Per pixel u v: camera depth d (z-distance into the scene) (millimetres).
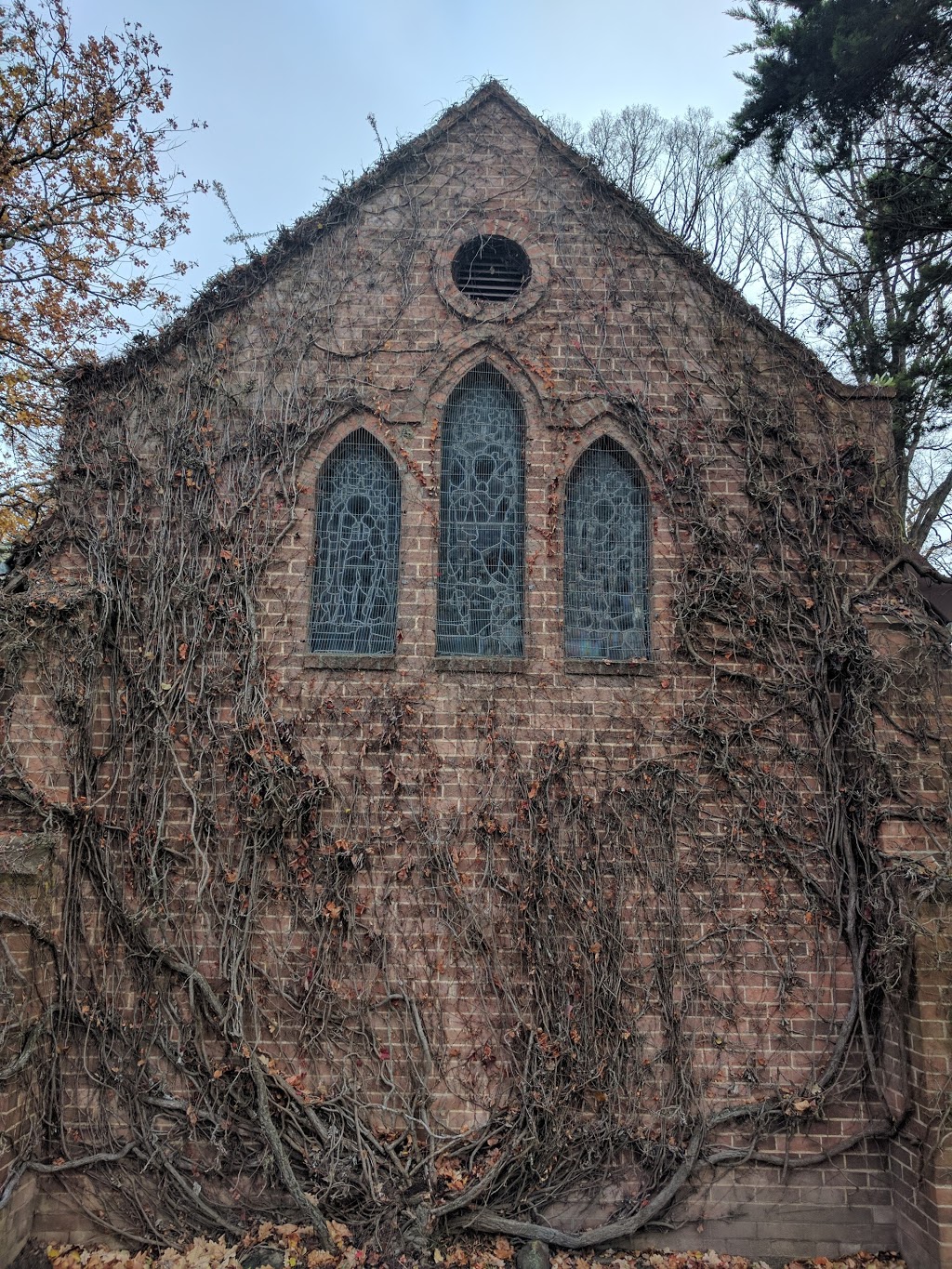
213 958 6090
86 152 11898
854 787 6246
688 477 6801
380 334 7020
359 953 6074
